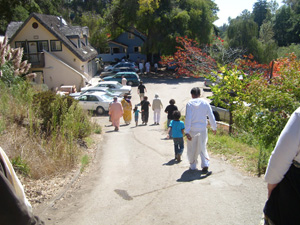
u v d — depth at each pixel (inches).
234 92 438.0
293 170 83.9
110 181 258.2
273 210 87.6
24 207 60.9
